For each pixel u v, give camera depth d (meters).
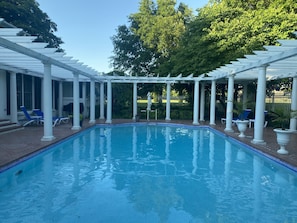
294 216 3.63
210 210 3.79
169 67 17.88
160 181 5.09
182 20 21.89
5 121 10.59
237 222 3.44
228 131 11.27
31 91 13.77
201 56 14.56
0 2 13.73
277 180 5.22
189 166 6.25
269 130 12.03
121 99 19.19
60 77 15.39
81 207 3.82
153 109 18.66
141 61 22.31
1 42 5.40
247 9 14.98
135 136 10.87
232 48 13.68
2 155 6.05
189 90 19.48
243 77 12.40
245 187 4.79
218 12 14.48
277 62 7.99
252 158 7.11
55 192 4.41
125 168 5.99
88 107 18.75
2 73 10.86
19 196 4.21
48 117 8.23
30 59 8.45
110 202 4.02
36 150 6.71
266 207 3.92
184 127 14.09
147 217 3.53
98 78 14.08
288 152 6.83
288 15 11.88
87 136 10.64
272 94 17.41
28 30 15.16
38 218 3.44
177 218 3.53
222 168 6.09
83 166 6.10
